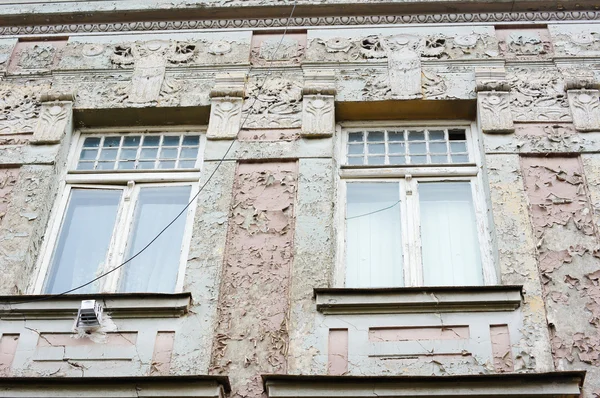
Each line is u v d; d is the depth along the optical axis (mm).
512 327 6832
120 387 6398
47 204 8156
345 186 8266
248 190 7988
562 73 8828
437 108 8688
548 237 7445
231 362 6781
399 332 6852
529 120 8367
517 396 6234
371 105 8688
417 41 9219
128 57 9336
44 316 7074
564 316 6898
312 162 8172
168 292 7590
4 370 6781
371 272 7719
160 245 7961
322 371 6691
